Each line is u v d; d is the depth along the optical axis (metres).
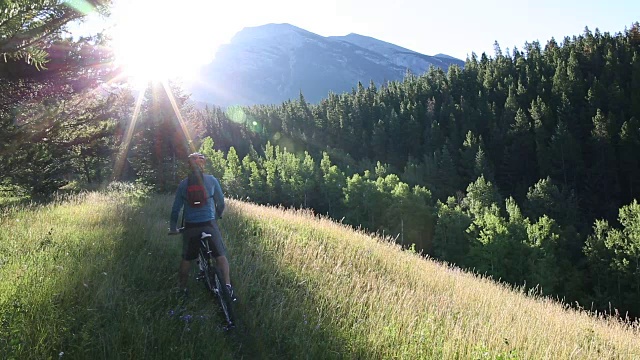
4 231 7.92
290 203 87.19
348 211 74.38
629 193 78.19
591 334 7.53
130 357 3.68
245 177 90.38
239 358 4.31
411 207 64.50
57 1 2.46
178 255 7.11
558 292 43.75
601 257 43.91
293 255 8.29
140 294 5.13
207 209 5.26
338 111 143.38
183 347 3.98
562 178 83.19
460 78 147.38
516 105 108.88
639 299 39.50
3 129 7.98
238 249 8.12
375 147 117.44
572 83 107.88
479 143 96.38
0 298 4.43
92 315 4.35
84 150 14.20
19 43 2.54
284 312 5.43
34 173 14.09
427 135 113.25
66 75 8.66
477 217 53.38
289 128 148.12
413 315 5.91
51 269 5.64
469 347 4.90
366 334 5.12
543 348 5.54
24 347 3.58
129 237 7.82
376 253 10.22
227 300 4.83
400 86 163.25
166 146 27.23
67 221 9.38
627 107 93.62
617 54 117.19
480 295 8.65
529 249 46.12
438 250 57.31
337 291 6.54
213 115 158.12
